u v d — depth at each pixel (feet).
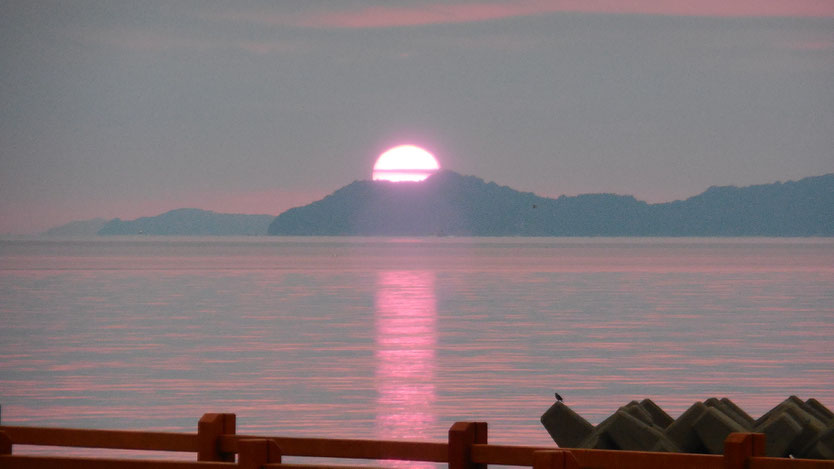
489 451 58.65
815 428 89.71
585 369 260.42
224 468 57.88
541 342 331.77
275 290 652.89
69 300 549.95
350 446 62.08
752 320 422.41
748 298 576.20
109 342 332.39
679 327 388.16
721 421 83.71
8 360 281.33
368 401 205.87
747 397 212.64
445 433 170.30
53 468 59.93
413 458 60.64
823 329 380.37
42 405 201.77
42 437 66.74
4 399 209.26
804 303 532.32
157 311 469.98
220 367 264.31
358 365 268.41
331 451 62.34
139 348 313.53
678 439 85.71
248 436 63.00
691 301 548.31
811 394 216.54
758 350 308.60
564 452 52.49
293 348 312.29
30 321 413.80
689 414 85.97
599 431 87.04
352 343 327.47
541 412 192.03
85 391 220.64
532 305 515.09
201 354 295.69
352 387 226.17
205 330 374.22
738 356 291.79
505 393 217.36
